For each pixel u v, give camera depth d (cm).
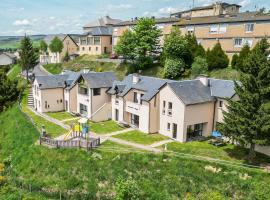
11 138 4550
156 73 6688
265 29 5788
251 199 2727
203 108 4025
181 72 6153
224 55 5925
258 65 3183
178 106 3925
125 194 2523
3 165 3619
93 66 8319
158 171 3172
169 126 4141
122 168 3247
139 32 7112
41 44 11956
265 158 3381
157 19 8644
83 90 5275
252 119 3172
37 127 4566
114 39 9669
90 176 3228
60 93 5766
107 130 4475
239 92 3275
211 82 4322
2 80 6438
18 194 2845
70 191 3089
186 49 6256
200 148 3650
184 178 3059
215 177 3028
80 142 3662
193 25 7094
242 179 2972
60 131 4425
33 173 3472
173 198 2866
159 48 7344
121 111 4784
